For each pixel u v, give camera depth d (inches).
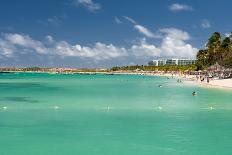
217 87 3029.0
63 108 1530.5
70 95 2276.1
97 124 1122.7
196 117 1268.5
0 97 2110.0
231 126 1089.4
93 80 5452.8
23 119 1214.3
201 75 5206.7
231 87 2940.5
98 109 1497.3
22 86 3523.6
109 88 3127.5
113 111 1432.1
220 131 1011.3
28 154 773.3
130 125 1106.1
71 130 1024.2
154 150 802.8
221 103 1731.1
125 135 956.6
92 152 788.0
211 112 1401.3
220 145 847.7
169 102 1792.6
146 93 2458.2
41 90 2834.6
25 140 897.5
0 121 1170.6
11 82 4635.8
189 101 1838.1
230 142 879.1
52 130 1023.0
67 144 857.5
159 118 1245.1
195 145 848.3
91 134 970.1
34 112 1400.1
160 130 1024.9
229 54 5157.5
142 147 830.5
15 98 2039.9
